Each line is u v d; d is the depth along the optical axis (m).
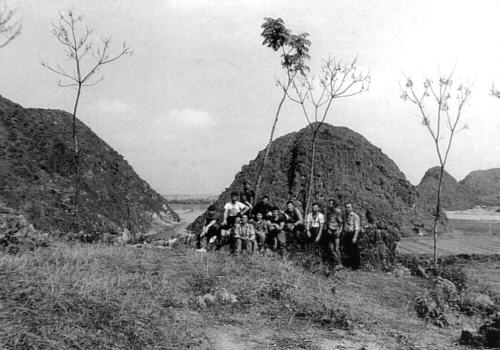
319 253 13.01
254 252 12.27
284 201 42.50
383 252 14.33
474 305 10.56
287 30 21.62
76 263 9.06
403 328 8.12
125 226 41.53
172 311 7.28
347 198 42.75
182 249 13.00
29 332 5.11
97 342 5.41
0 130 42.78
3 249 9.80
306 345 6.68
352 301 9.51
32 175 39.22
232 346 6.40
